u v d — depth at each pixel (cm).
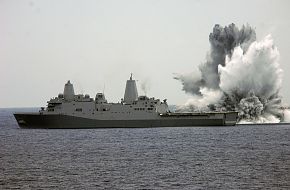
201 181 12300
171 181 12325
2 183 12250
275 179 12531
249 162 15188
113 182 12238
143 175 13062
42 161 15775
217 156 16588
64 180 12525
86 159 16100
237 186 11806
